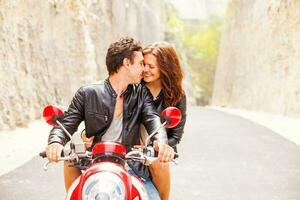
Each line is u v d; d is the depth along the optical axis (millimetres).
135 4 69000
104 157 4074
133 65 4816
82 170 5152
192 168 12656
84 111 4973
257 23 51812
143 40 71125
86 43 38406
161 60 5742
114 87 4938
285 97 37312
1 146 15602
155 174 5512
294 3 37906
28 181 10672
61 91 30781
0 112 19906
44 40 29250
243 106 53844
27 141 16984
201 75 92375
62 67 31969
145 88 5184
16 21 25078
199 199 9523
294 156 14695
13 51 23766
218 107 64625
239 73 58875
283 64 39625
